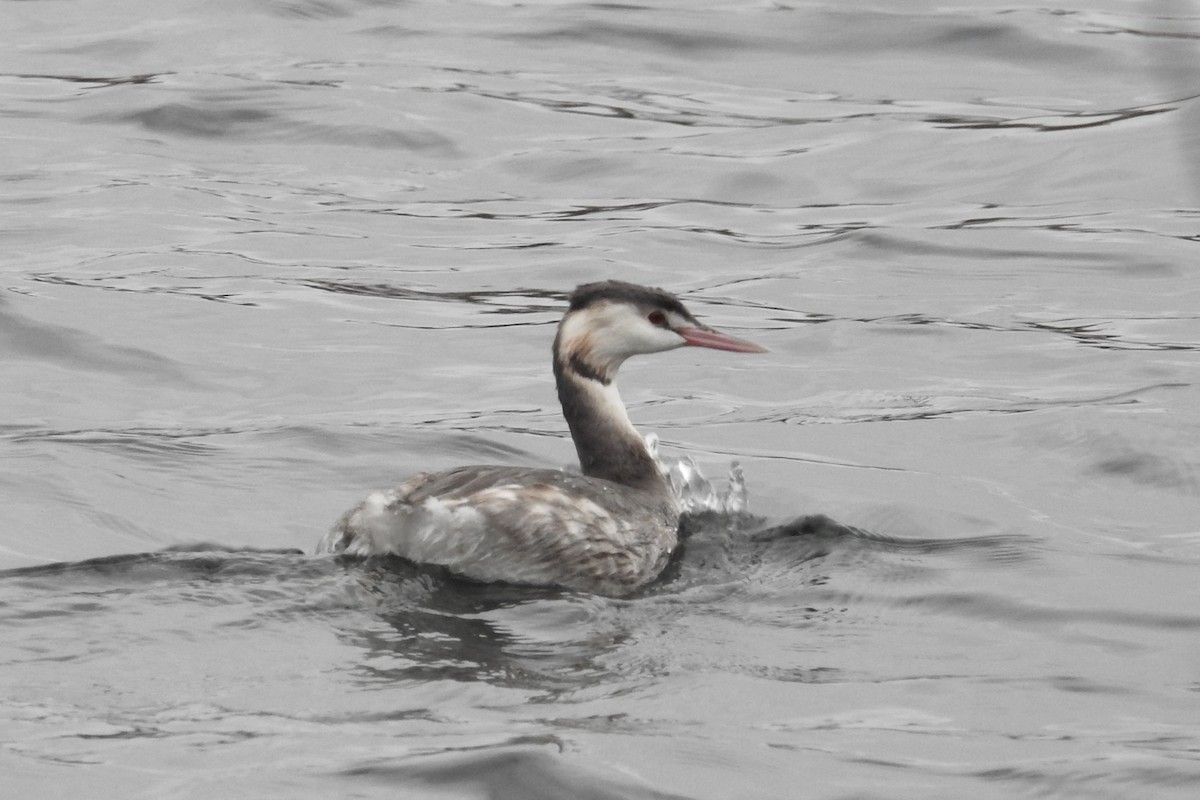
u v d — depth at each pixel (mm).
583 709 9219
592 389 13172
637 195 23938
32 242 20922
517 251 21469
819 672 9992
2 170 23891
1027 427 15375
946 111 27484
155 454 14305
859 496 13680
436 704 9242
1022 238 22031
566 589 11234
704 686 9648
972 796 8367
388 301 19391
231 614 10438
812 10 32188
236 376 16812
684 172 24734
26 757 8477
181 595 10734
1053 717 9375
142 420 15445
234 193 23438
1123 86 28375
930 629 10820
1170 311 19391
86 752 8555
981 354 17938
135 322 18094
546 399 16344
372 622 10430
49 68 29016
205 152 25359
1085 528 12969
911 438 15258
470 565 11227
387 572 11156
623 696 9445
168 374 16750
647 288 13258
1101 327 18812
